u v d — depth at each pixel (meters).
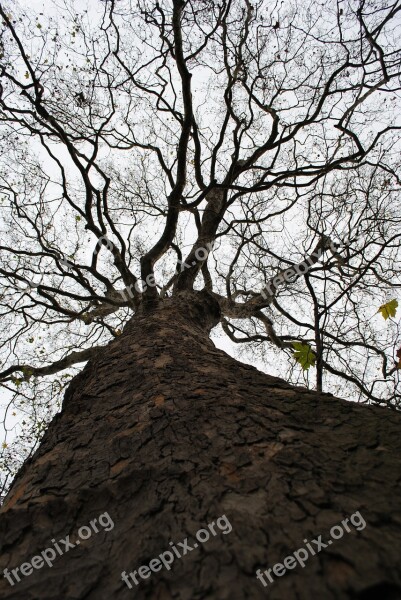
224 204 5.04
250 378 1.78
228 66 5.52
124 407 1.54
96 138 5.16
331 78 4.50
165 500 0.94
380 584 0.59
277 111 6.20
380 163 5.08
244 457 1.05
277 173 5.43
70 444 1.38
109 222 5.27
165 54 5.12
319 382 1.68
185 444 1.17
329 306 1.92
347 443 1.08
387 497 0.81
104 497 1.03
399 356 2.63
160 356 2.09
